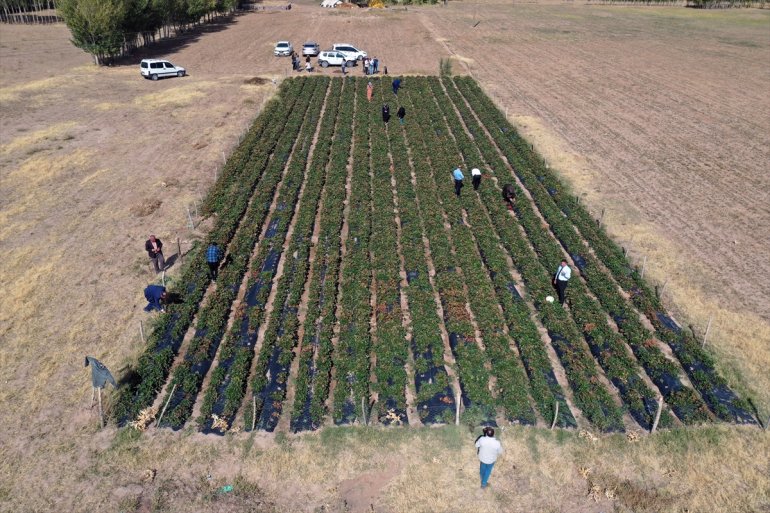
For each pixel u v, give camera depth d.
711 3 110.25
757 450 16.73
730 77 58.34
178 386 18.62
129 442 16.78
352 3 108.31
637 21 94.00
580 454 16.64
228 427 17.33
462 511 15.14
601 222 29.22
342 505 15.21
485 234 27.33
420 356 19.83
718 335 21.11
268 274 24.05
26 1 86.88
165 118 43.47
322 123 41.09
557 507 15.26
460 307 22.11
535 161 35.75
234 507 15.09
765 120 45.03
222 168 34.78
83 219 28.73
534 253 26.84
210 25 86.56
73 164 35.00
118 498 15.24
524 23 90.19
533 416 17.64
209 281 24.05
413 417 17.77
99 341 20.59
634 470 16.22
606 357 19.84
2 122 41.94
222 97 48.56
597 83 55.75
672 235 28.06
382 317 21.45
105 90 50.50
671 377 19.20
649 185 33.59
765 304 22.89
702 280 24.45
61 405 17.95
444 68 58.62
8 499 15.12
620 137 41.31
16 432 17.00
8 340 20.55
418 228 27.72
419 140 38.22
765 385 18.84
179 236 27.45
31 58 63.50
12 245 26.34
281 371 19.23
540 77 57.69
